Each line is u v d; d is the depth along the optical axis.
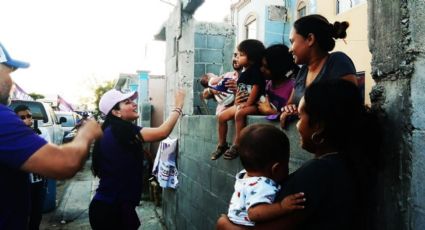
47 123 8.43
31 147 1.57
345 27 2.03
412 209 1.33
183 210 4.92
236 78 3.47
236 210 1.49
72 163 1.64
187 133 4.82
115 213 3.03
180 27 5.50
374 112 1.52
